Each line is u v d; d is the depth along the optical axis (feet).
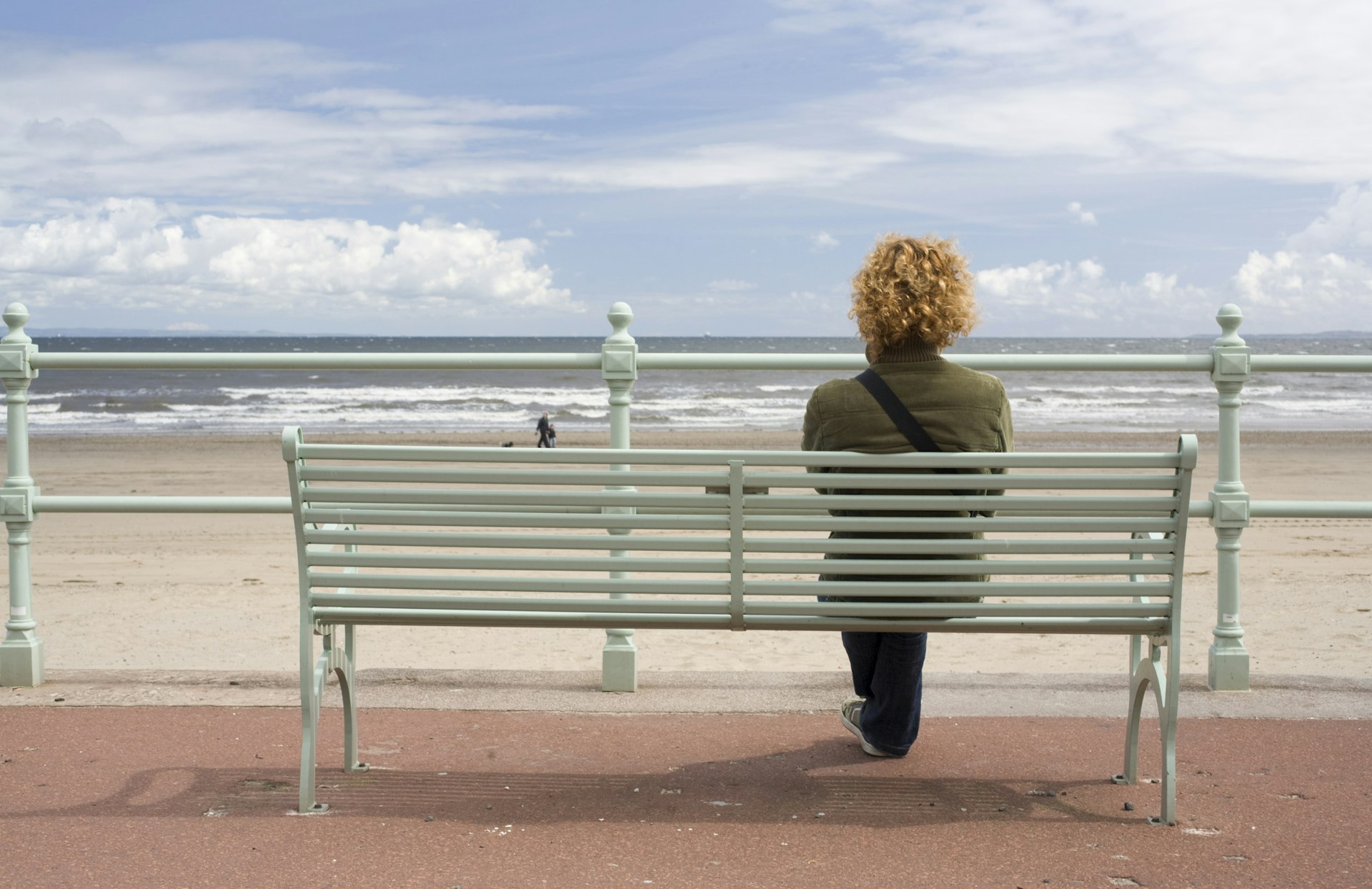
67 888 7.92
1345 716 12.23
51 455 67.82
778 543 9.12
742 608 9.25
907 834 9.02
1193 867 8.33
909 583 9.15
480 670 14.20
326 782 10.23
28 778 10.30
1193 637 20.40
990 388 9.59
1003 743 11.44
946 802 9.75
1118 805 9.65
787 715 12.48
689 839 8.90
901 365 9.64
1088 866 8.34
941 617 9.20
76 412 110.52
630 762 10.85
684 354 13.16
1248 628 21.15
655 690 13.33
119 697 12.99
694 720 12.28
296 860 8.45
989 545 9.06
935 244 10.00
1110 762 10.84
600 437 88.89
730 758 10.96
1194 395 137.90
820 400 9.77
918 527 9.03
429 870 8.27
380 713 12.46
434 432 93.66
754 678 13.85
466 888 7.95
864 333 9.91
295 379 167.84
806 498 9.02
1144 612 9.16
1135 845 8.75
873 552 9.12
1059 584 9.16
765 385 159.33
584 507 9.13
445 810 9.52
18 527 13.47
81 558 31.50
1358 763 10.68
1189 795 9.89
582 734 11.75
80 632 20.77
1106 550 9.04
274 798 9.81
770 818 9.37
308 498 9.07
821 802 9.75
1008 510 8.96
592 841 8.85
